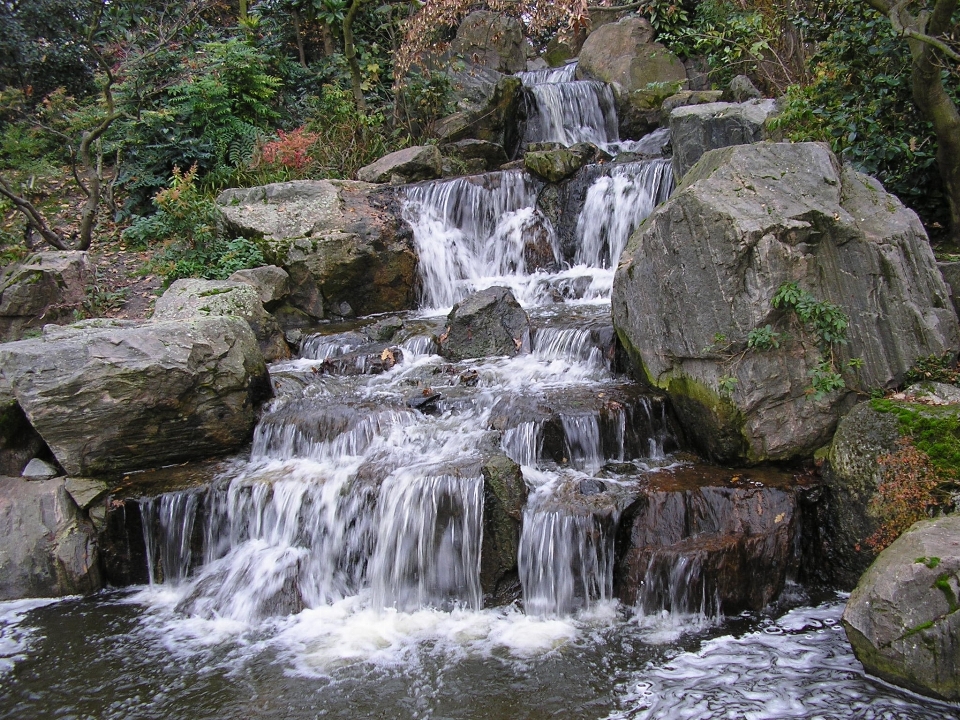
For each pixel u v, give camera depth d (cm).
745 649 500
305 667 512
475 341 859
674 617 541
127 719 470
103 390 661
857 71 805
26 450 695
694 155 968
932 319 595
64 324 970
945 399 569
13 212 1248
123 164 1323
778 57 1109
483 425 682
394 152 1329
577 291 1004
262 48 1559
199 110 1327
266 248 1048
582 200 1127
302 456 704
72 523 648
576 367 783
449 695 474
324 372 850
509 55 1825
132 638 562
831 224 607
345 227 1067
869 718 426
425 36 1430
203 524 644
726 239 591
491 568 574
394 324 967
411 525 587
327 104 1409
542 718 448
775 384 602
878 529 538
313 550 618
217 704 479
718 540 550
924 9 734
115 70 1348
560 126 1487
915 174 796
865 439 564
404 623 559
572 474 627
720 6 1220
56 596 633
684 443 669
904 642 441
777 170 631
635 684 471
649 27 1600
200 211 1078
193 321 730
